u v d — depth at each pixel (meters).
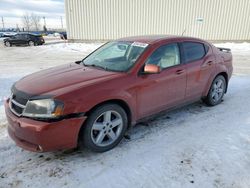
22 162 2.98
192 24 19.92
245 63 10.48
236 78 7.31
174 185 2.55
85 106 2.84
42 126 2.63
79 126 2.85
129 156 3.10
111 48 4.16
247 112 4.54
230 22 19.52
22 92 2.95
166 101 3.85
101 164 2.94
